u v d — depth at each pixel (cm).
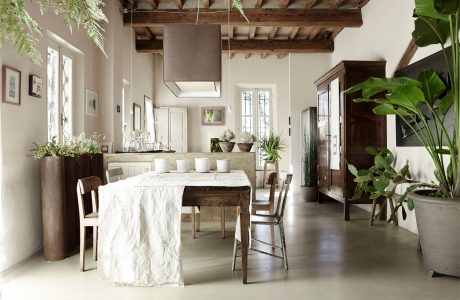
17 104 330
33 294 262
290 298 254
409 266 325
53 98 447
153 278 276
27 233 346
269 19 638
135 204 276
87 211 417
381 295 260
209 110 986
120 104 627
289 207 652
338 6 639
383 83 308
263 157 1011
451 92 319
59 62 456
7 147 314
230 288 272
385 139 538
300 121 827
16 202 328
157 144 657
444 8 271
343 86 542
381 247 388
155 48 799
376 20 570
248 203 277
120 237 276
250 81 989
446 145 378
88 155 428
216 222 516
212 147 532
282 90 993
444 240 287
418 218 310
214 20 643
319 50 794
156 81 985
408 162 440
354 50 668
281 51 812
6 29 68
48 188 342
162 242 275
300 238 427
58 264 331
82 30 506
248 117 1021
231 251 371
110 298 254
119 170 387
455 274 286
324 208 641
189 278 294
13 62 325
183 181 310
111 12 582
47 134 394
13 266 320
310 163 726
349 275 302
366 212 602
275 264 329
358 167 539
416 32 345
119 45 622
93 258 341
